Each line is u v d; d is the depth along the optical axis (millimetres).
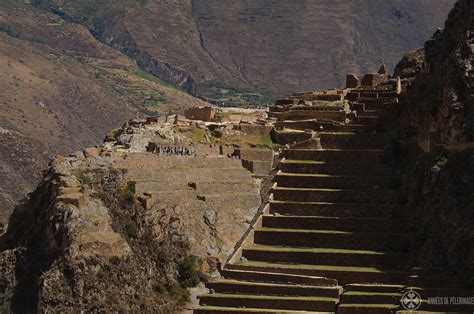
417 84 188125
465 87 163375
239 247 171750
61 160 192500
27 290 171375
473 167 155500
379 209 174750
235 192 192000
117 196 180750
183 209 183500
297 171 187125
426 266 154625
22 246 178625
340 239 170625
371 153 187375
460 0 175000
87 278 164500
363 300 153125
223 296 161000
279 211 179000
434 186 163125
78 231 167875
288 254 169000
